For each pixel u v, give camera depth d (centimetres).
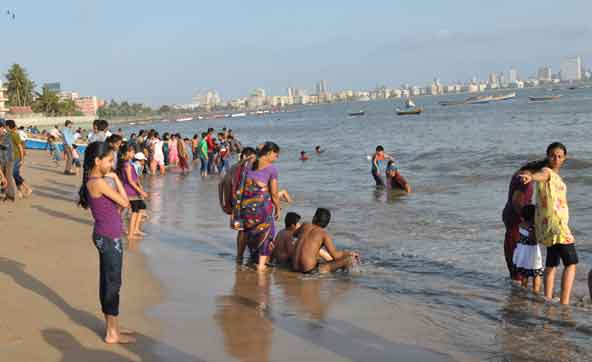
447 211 1262
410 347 510
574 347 509
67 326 553
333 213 1293
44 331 538
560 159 643
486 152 2739
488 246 932
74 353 488
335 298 666
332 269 805
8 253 858
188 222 1198
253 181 798
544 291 679
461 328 562
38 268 770
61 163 2842
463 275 772
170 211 1352
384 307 630
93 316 583
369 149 3575
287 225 881
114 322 516
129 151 1015
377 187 1744
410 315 602
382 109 18775
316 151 3347
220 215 1281
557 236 638
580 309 624
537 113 7544
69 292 662
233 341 522
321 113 19950
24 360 470
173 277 761
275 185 805
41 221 1148
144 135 2542
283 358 482
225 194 845
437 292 691
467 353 496
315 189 1747
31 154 3603
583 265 807
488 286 719
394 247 947
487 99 18638
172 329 555
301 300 657
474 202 1368
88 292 662
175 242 995
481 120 6881
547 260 664
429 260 857
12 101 12912
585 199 1324
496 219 1147
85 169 513
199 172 2425
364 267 823
